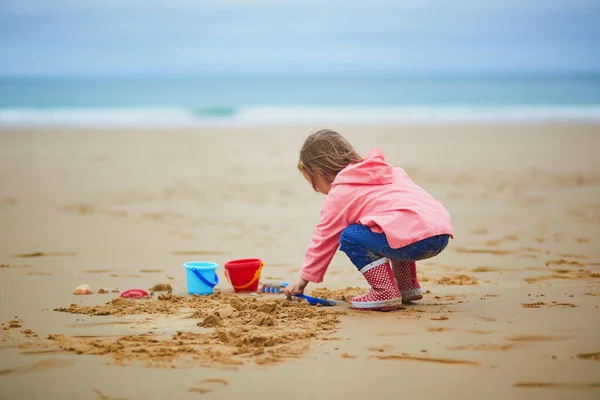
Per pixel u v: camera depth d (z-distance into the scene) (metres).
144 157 13.47
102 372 2.86
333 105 37.66
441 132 18.48
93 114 27.62
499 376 2.79
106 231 6.91
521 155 13.48
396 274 4.06
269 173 11.43
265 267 5.41
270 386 2.70
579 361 2.94
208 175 11.16
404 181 3.98
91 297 4.34
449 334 3.35
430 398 2.59
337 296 4.32
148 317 3.75
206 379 2.77
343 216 3.89
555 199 8.71
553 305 3.92
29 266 5.35
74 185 10.06
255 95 45.59
